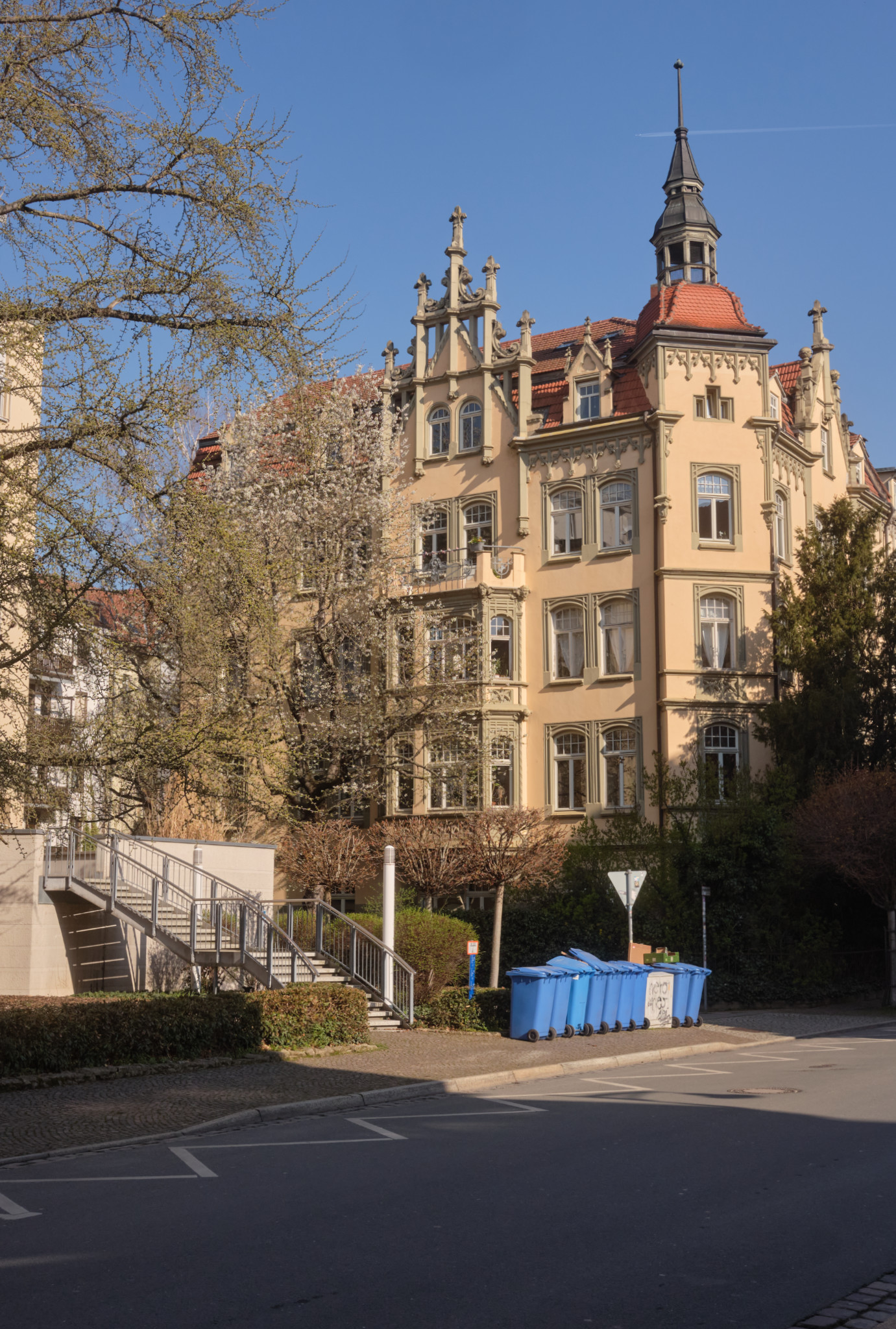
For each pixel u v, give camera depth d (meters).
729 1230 7.55
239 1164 10.11
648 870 29.36
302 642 31.53
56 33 12.88
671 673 33.94
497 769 35.44
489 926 30.02
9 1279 6.65
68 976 22.77
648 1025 22.28
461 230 39.12
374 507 33.09
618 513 35.69
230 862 25.44
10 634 15.23
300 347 13.50
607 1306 6.10
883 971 32.22
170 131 13.17
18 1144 10.96
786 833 28.80
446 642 34.56
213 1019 16.59
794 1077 15.96
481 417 37.91
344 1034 18.36
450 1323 5.85
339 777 31.44
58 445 13.27
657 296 38.38
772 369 41.41
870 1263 6.83
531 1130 11.75
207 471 31.16
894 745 31.47
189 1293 6.33
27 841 22.52
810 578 32.91
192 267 13.26
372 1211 8.18
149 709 17.39
